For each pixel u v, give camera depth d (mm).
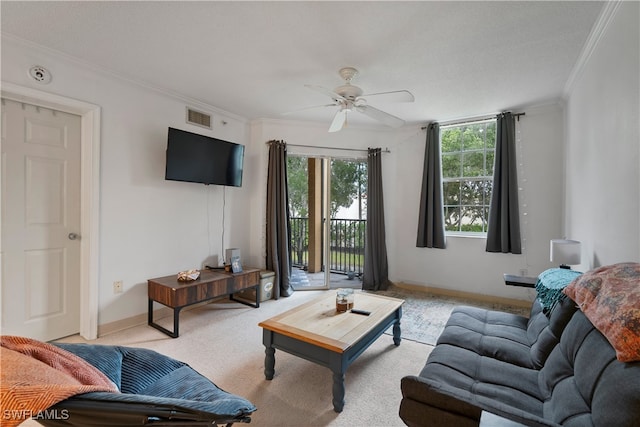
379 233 4371
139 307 2988
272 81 2914
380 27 2031
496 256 3818
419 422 1176
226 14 1913
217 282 3086
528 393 1377
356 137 4430
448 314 3369
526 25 2002
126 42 2242
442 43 2221
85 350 1388
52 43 2252
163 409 817
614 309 1107
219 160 3512
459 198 4164
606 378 981
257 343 2623
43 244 2482
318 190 4637
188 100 3357
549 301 1795
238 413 1024
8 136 2289
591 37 2121
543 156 3539
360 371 2193
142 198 3004
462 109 3646
